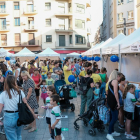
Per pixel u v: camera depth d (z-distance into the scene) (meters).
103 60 15.41
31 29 37.06
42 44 37.66
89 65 7.34
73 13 37.31
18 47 37.75
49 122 5.15
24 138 5.43
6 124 4.05
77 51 37.84
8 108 4.04
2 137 5.41
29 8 37.44
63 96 7.68
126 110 5.41
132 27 32.91
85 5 39.41
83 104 6.86
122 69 9.55
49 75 8.73
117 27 35.22
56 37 37.75
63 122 6.73
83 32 39.25
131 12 33.06
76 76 12.62
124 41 8.51
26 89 5.68
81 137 5.50
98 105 5.59
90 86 6.62
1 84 6.31
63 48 37.66
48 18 37.59
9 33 37.56
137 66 8.92
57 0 37.41
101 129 5.80
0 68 8.02
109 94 5.29
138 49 6.57
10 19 37.41
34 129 5.92
